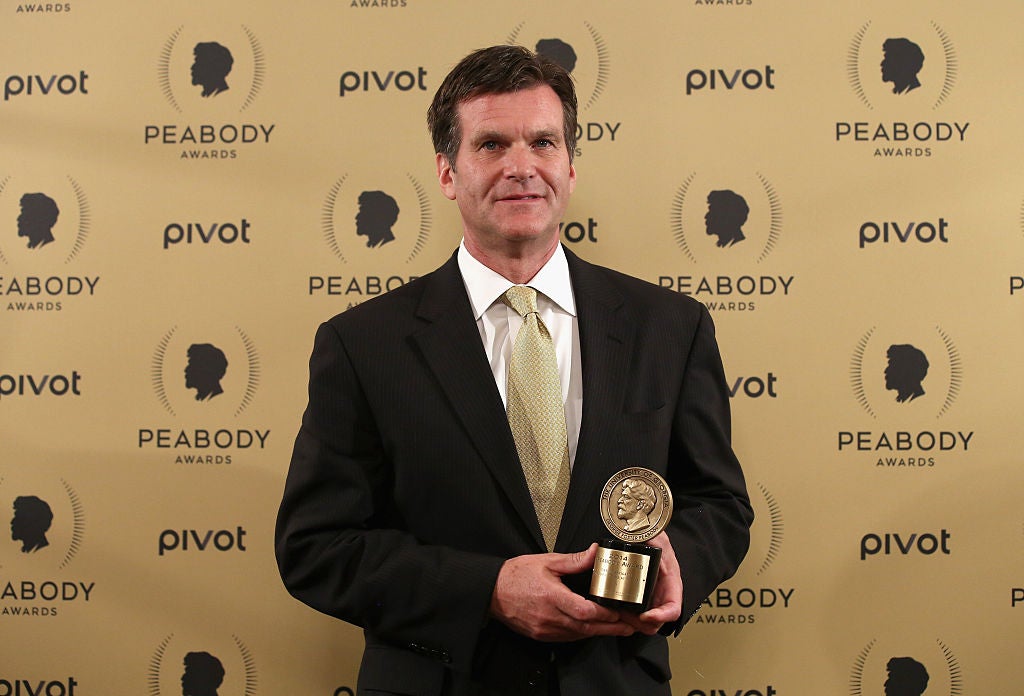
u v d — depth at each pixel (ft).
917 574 6.21
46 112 6.42
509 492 4.51
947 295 6.28
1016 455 6.23
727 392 5.17
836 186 6.33
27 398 6.36
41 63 6.43
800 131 6.35
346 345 4.88
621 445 4.63
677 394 4.92
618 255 6.35
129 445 6.33
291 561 4.69
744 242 6.33
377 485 4.86
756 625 6.23
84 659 6.28
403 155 6.40
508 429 4.61
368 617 4.50
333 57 6.42
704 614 6.26
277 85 6.42
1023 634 6.18
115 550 6.31
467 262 5.14
